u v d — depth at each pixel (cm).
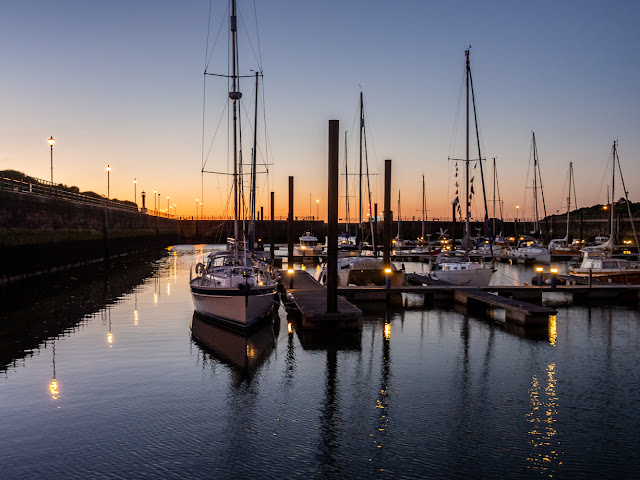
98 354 1661
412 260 6234
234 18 2169
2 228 3391
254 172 3903
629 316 2378
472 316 2380
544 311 2070
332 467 920
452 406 1215
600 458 956
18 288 3266
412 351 1723
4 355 1645
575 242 7125
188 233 12531
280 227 11575
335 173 1931
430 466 926
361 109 4359
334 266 1967
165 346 1770
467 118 3441
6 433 1055
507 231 10475
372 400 1255
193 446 1001
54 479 873
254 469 912
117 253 6656
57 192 5369
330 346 1786
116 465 923
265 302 2091
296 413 1172
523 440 1030
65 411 1173
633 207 9775
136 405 1214
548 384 1376
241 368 1518
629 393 1303
